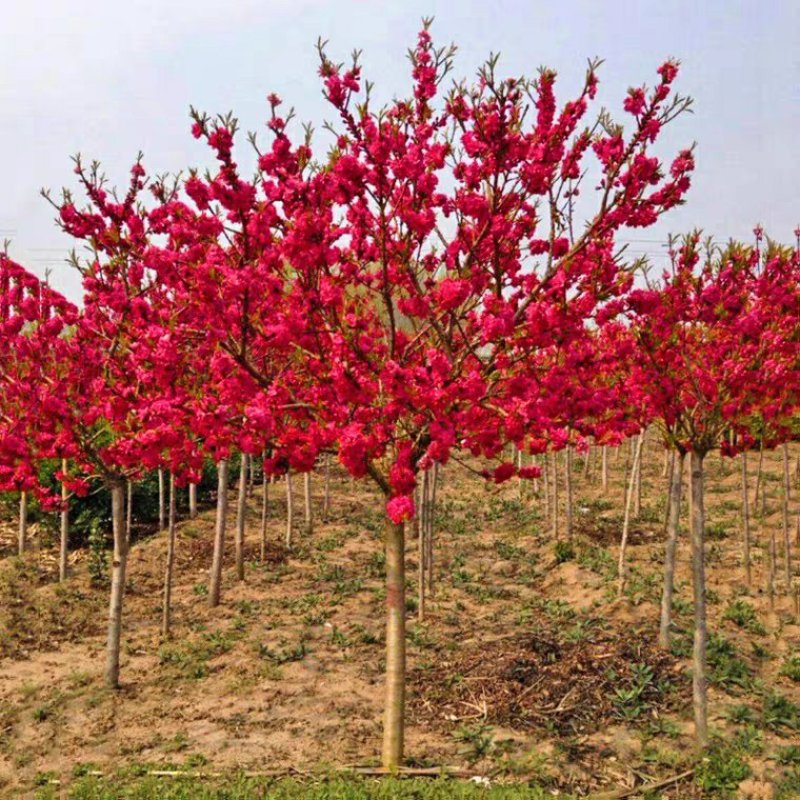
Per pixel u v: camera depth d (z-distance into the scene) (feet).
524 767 23.08
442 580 43.62
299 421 23.38
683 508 55.83
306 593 41.70
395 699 23.06
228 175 19.31
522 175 20.65
